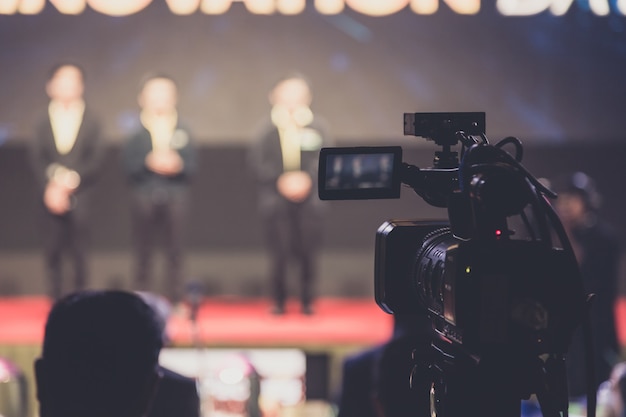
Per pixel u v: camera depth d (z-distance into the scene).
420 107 8.27
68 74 7.29
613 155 8.59
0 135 8.22
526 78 8.30
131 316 1.59
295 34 8.26
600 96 8.30
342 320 7.51
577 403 4.14
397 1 8.23
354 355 2.89
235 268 8.62
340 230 8.61
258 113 8.27
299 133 7.37
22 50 8.20
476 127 1.57
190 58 8.23
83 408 1.56
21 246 8.52
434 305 1.47
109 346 1.57
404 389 2.21
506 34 8.27
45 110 7.70
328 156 1.53
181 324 7.19
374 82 8.27
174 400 2.81
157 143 7.30
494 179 1.34
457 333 1.36
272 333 6.90
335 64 8.26
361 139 8.28
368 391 2.84
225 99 8.26
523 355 1.36
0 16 8.17
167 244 7.46
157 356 1.66
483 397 1.41
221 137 8.27
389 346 2.25
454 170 1.55
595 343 5.40
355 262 8.62
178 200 7.42
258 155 7.44
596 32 8.28
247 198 8.60
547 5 8.27
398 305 1.58
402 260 1.58
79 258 7.45
